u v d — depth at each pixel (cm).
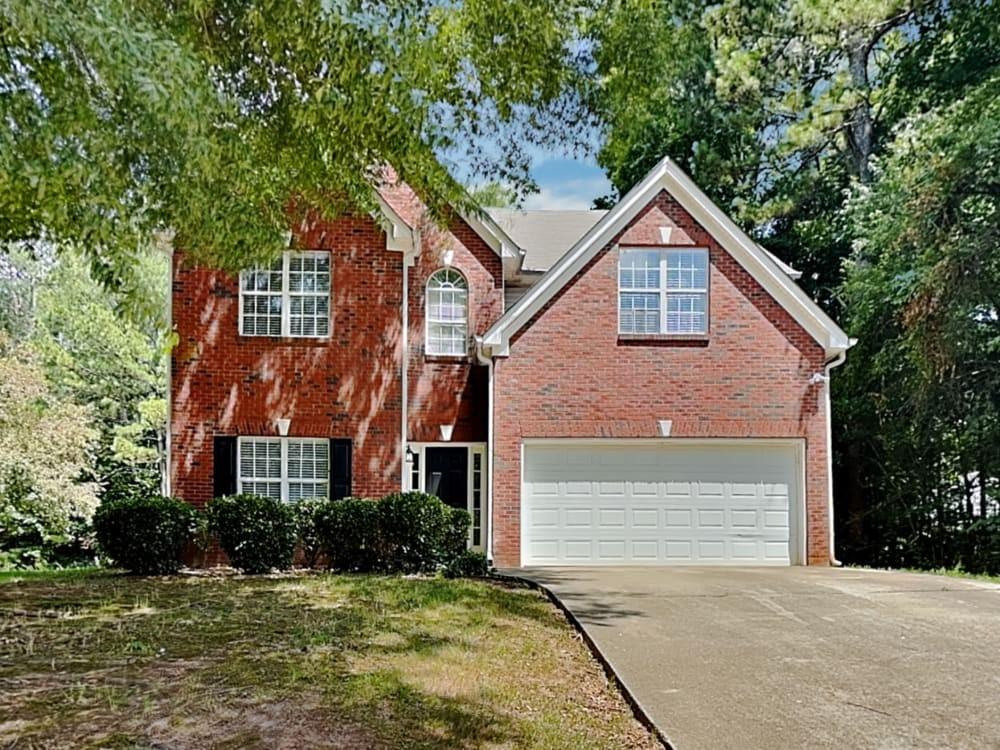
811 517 1470
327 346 1528
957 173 1523
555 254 1780
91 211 552
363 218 1538
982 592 1088
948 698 630
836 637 829
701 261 1509
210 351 1503
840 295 2016
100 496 2356
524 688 656
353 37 625
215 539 1384
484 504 1574
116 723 544
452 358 1592
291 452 1516
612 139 1041
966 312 1538
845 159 2219
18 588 1160
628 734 566
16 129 494
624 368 1487
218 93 610
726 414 1485
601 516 1466
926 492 1856
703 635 836
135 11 538
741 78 2141
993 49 1706
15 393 1819
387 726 545
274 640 791
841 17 2008
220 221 699
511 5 845
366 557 1348
